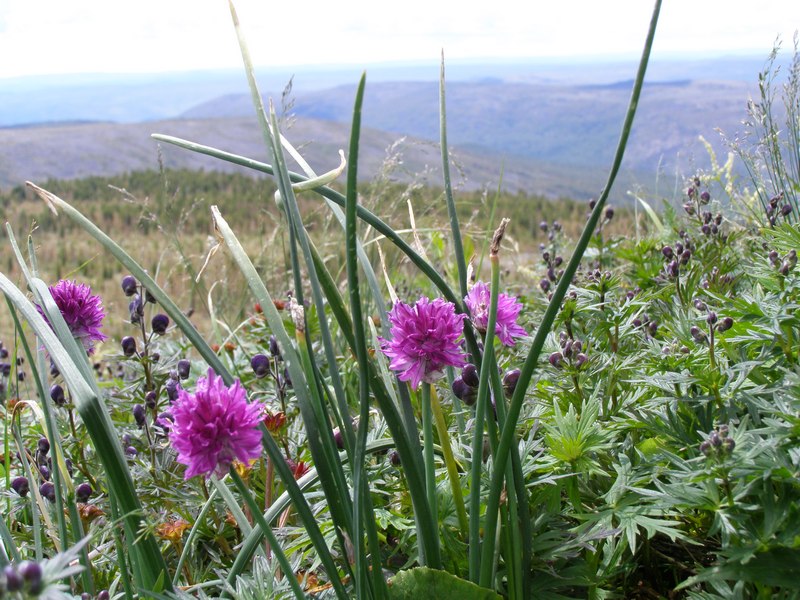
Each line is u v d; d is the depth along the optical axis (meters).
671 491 0.28
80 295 0.36
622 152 0.22
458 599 0.27
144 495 0.40
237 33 0.25
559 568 0.32
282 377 0.44
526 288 0.89
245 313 0.90
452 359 0.27
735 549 0.26
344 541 0.26
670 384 0.35
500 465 0.26
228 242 0.26
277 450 0.26
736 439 0.28
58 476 0.31
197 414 0.23
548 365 0.46
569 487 0.34
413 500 0.27
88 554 0.32
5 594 0.17
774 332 0.36
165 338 0.72
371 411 0.48
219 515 0.41
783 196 0.60
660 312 0.52
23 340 0.32
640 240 0.69
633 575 0.36
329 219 0.90
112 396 0.49
